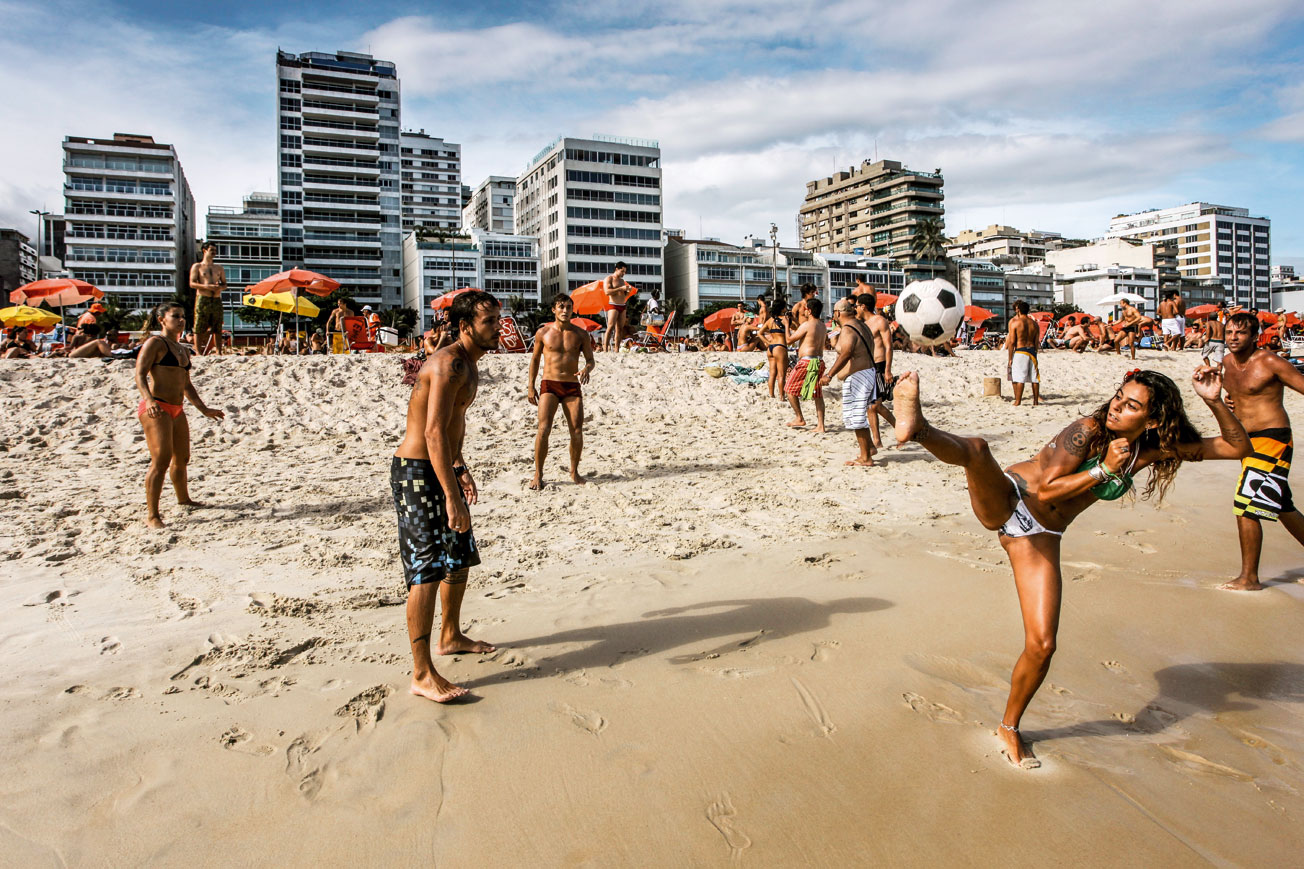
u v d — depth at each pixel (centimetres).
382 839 231
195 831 234
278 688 325
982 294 11338
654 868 219
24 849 224
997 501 277
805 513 630
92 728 291
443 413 316
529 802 248
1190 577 467
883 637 375
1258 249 17325
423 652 318
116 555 519
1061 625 391
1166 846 227
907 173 11919
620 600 430
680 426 1179
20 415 1023
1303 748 281
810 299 1083
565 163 9900
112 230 8269
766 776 262
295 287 1833
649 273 10256
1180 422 266
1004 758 272
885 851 225
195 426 1048
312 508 660
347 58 10088
